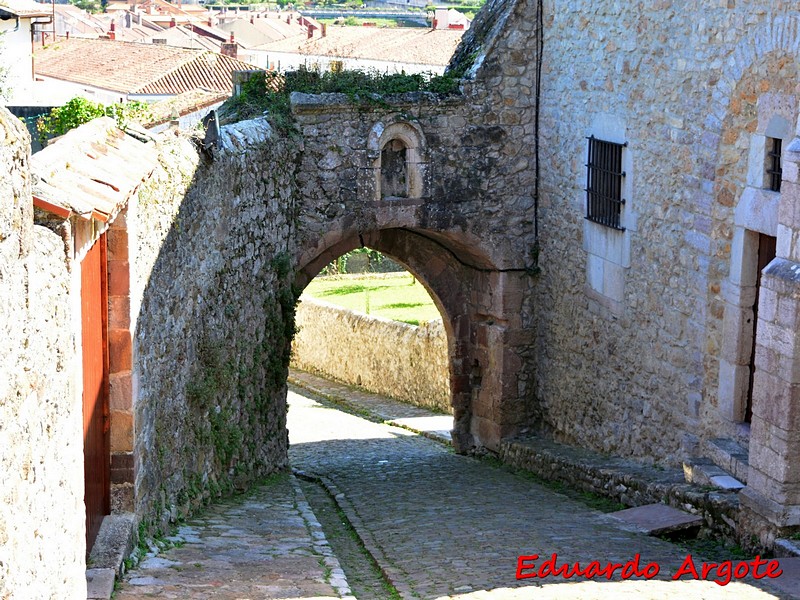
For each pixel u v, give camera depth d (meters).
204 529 7.43
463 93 12.55
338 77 12.51
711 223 9.11
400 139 12.51
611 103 10.91
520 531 8.27
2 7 23.88
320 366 23.05
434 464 13.30
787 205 7.35
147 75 32.12
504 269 13.00
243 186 9.84
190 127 8.90
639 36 10.27
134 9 61.56
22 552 3.57
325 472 12.71
